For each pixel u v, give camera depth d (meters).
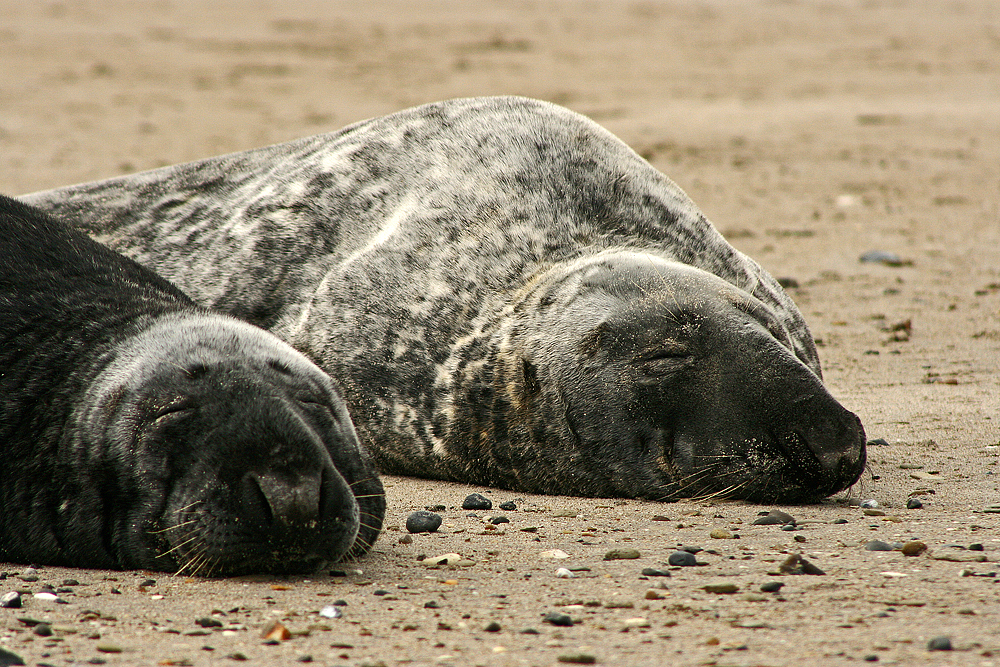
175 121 74.56
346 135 26.75
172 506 14.86
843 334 32.72
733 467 18.89
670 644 11.89
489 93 85.56
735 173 57.94
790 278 38.97
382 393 22.14
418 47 108.62
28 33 108.88
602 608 13.27
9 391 16.42
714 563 15.18
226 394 15.15
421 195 24.05
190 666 11.42
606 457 19.61
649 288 20.09
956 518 17.42
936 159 60.22
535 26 124.25
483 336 21.28
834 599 13.30
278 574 15.15
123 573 15.41
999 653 11.34
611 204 23.12
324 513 14.74
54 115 75.31
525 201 23.08
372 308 22.78
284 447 14.76
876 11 135.88
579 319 20.08
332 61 100.44
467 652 11.79
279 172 26.75
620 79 92.50
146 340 16.50
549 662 11.43
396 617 13.12
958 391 26.66
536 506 19.39
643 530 17.34
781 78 92.56
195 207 27.30
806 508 18.66
